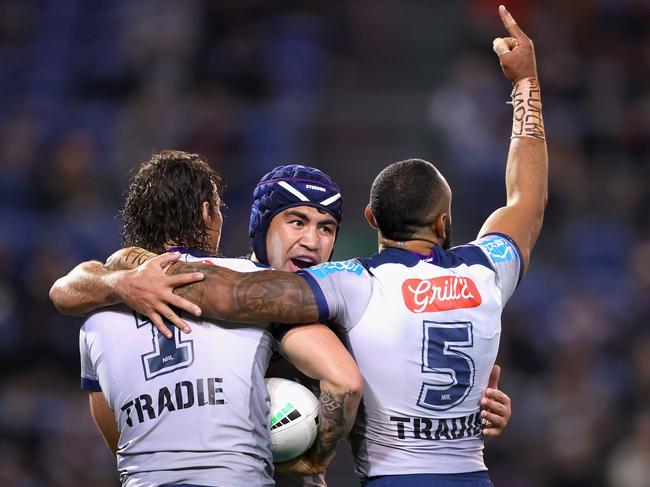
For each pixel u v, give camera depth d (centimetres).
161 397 1015
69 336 3036
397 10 4297
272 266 1148
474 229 3388
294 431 1044
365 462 1033
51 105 3959
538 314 3158
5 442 2809
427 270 1040
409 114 3850
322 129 3825
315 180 1138
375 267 1041
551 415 2764
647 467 2588
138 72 4028
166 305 1027
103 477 2714
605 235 3438
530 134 1176
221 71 3981
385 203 1066
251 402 1017
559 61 3966
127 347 1045
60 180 3525
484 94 3747
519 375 2938
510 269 1078
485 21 4066
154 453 1005
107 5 4362
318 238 1134
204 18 4166
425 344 1018
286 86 3981
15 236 3388
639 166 3659
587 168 3644
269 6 4294
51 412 2855
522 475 2678
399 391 1017
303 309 1005
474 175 3488
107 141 3747
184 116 3709
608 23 4181
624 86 3947
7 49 4319
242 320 1019
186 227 1098
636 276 3297
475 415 1049
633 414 2838
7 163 3628
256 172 3569
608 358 3019
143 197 1107
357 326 1022
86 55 4188
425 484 1008
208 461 988
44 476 2756
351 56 4206
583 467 2664
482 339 1038
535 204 1134
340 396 985
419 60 4150
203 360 1018
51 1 4481
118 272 1059
